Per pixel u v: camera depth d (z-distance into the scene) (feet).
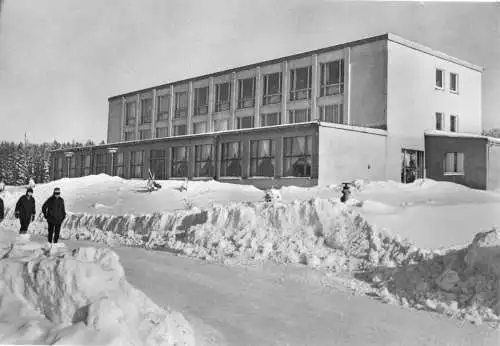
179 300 26.76
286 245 37.93
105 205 81.51
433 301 26.02
